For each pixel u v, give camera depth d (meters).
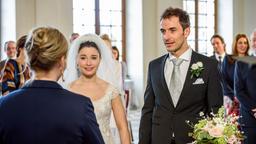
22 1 11.65
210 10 15.62
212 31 15.71
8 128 2.03
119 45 14.12
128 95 7.76
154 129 3.33
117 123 3.46
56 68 2.14
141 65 13.59
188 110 3.25
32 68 2.13
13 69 5.12
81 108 2.07
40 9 11.75
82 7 13.73
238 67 4.45
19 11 11.58
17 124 2.03
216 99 3.21
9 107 2.06
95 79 3.51
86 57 3.44
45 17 11.80
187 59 3.29
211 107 3.19
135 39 13.80
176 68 3.30
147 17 13.66
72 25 12.42
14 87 5.12
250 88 4.34
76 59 3.50
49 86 2.11
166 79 3.32
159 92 3.34
